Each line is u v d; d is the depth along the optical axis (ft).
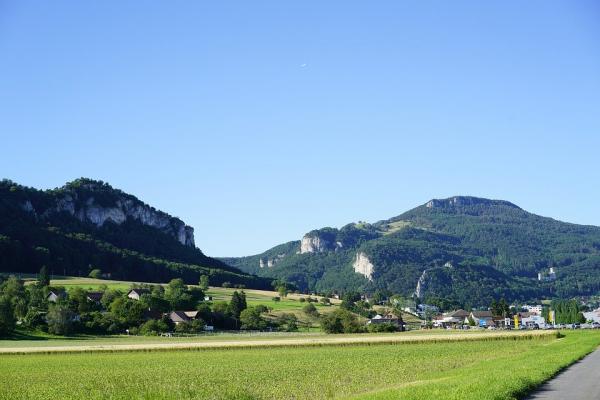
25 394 191.62
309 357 308.81
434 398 119.96
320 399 156.15
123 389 193.88
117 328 622.95
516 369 177.37
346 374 217.15
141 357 342.03
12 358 347.97
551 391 138.92
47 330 572.10
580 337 411.13
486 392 123.75
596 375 170.91
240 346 407.85
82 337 568.82
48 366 292.61
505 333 466.70
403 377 198.39
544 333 446.19
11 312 565.12
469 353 304.09
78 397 180.45
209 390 182.09
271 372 235.81
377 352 331.57
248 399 162.30
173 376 231.30
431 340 425.69
